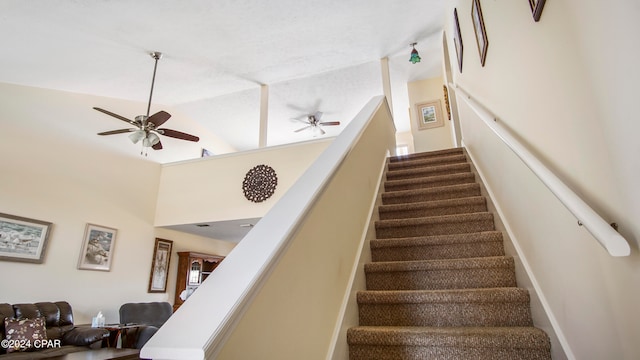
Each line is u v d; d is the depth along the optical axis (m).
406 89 7.20
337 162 1.64
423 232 2.54
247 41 4.54
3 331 3.55
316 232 1.38
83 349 3.80
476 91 2.71
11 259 3.99
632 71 0.73
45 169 4.49
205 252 7.26
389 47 5.52
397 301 1.81
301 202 1.24
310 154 5.41
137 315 5.06
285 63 5.45
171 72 5.02
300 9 4.02
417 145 6.56
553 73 1.18
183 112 7.09
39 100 4.54
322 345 1.31
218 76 5.57
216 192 5.76
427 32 5.23
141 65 4.62
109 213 5.25
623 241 0.74
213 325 0.71
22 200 4.20
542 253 1.50
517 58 1.57
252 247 0.99
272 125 7.88
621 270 0.89
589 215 0.86
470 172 3.34
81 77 4.53
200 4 3.53
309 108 7.24
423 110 6.70
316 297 1.30
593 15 0.88
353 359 1.57
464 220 2.46
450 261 2.01
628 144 0.77
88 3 3.08
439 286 2.00
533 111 1.42
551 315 1.42
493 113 2.12
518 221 1.84
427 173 3.52
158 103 6.42
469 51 2.93
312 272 1.29
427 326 1.75
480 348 1.46
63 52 3.79
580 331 1.17
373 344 1.55
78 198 4.84
